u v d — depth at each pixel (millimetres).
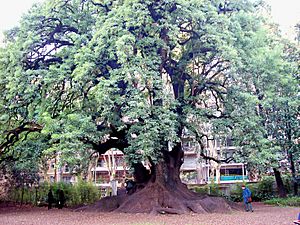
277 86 22922
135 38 17938
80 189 30016
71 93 19438
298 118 27250
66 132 16766
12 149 23656
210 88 20672
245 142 19359
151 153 17312
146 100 17172
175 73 20875
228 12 21344
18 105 20219
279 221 14906
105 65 18859
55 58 21688
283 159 28047
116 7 18672
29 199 29906
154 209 18938
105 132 19250
